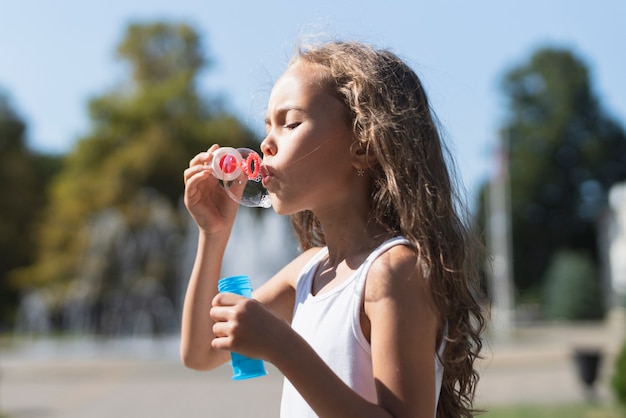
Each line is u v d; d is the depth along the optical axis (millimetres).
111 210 27781
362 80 1842
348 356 1700
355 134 1840
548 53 46125
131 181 27688
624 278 32406
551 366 14102
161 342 21484
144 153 27578
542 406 9164
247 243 21141
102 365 14812
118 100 29266
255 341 1572
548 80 45500
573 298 31219
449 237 1846
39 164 37844
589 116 45250
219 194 2115
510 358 14477
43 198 36875
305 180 1811
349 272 1813
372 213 1862
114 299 26328
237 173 1937
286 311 2141
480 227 2262
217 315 1629
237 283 1780
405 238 1774
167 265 26922
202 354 2068
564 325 29484
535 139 44875
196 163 2100
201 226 2105
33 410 9969
